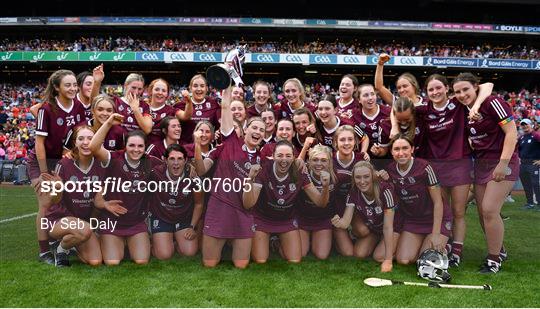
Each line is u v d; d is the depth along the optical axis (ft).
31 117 62.49
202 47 88.63
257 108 16.25
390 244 11.79
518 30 90.74
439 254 11.04
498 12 102.47
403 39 98.37
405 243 12.03
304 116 13.58
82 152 11.54
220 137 12.93
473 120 11.67
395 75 95.86
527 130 23.50
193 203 12.13
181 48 88.12
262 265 11.77
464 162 12.12
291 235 12.09
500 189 11.59
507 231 13.46
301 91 15.75
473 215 13.53
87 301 9.21
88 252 11.70
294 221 12.11
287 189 11.84
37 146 12.60
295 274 11.07
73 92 13.01
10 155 38.60
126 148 11.79
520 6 100.83
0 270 11.16
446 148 12.32
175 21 89.71
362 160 11.93
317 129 14.21
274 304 9.11
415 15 103.19
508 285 10.47
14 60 85.87
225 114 11.69
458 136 12.22
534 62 87.10
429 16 103.19
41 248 11.96
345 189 12.01
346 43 98.53
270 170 11.79
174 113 15.72
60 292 9.71
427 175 11.73
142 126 13.94
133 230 11.99
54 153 13.19
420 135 12.86
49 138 13.00
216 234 11.60
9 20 89.45
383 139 14.16
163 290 9.87
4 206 18.49
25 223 15.17
